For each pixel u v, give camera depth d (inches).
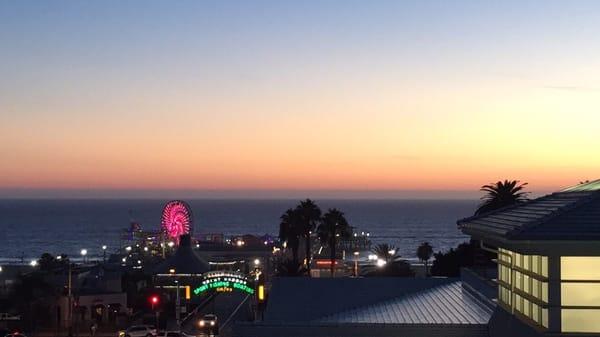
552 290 1159.6
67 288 3371.1
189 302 3791.8
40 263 5531.5
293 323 1594.5
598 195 1210.6
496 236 1256.8
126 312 3521.2
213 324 2965.1
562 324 1158.3
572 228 1139.9
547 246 1143.6
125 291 3782.0
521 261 1332.4
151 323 3265.3
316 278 2278.5
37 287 3405.5
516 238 1133.1
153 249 7450.8
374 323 1587.1
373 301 2102.6
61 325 3275.1
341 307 2036.2
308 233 4675.2
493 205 3627.0
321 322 1636.3
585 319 1154.7
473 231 1497.3
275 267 5797.2
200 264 4158.5
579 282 1157.1
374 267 5580.7
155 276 4133.9
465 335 1546.5
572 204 1197.7
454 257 3951.8
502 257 1480.1
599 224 1146.0
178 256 4183.1
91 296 3417.8
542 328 1184.8
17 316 3189.0
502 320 1428.4
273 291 2181.3
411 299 2037.4
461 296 1991.9
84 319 3378.4
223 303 4030.5
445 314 1737.2
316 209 4648.1
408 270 4557.1
